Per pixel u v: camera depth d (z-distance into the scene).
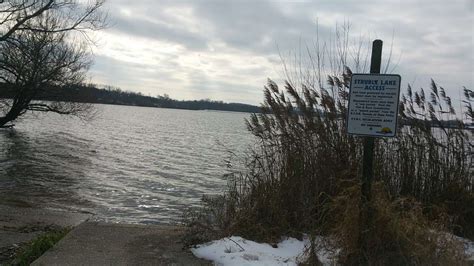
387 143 7.34
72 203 16.69
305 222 6.39
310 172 6.89
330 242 5.57
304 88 7.41
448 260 5.18
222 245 5.81
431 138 7.54
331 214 6.09
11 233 9.34
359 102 5.21
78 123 76.69
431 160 7.43
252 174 7.03
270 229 6.39
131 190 20.27
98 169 26.92
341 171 6.73
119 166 28.83
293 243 6.20
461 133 7.65
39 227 10.74
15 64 25.44
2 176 22.33
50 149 36.50
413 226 5.29
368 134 5.17
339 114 7.17
